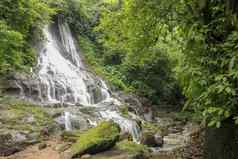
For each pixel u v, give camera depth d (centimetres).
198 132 946
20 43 1192
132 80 2014
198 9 466
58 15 2003
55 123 1088
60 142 941
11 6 1234
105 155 775
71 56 1927
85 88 1617
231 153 428
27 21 1325
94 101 1617
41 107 1202
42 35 1700
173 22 547
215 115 376
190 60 435
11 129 950
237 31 390
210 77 392
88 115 1277
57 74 1599
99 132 845
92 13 2266
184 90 459
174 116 1781
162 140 1130
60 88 1489
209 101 375
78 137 952
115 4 1741
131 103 1738
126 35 857
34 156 823
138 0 702
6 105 1103
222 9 426
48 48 1762
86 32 2203
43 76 1491
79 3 2142
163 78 2038
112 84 1855
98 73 1912
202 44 428
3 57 1076
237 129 424
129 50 870
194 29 438
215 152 466
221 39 432
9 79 1267
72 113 1209
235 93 356
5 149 866
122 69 2014
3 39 1006
